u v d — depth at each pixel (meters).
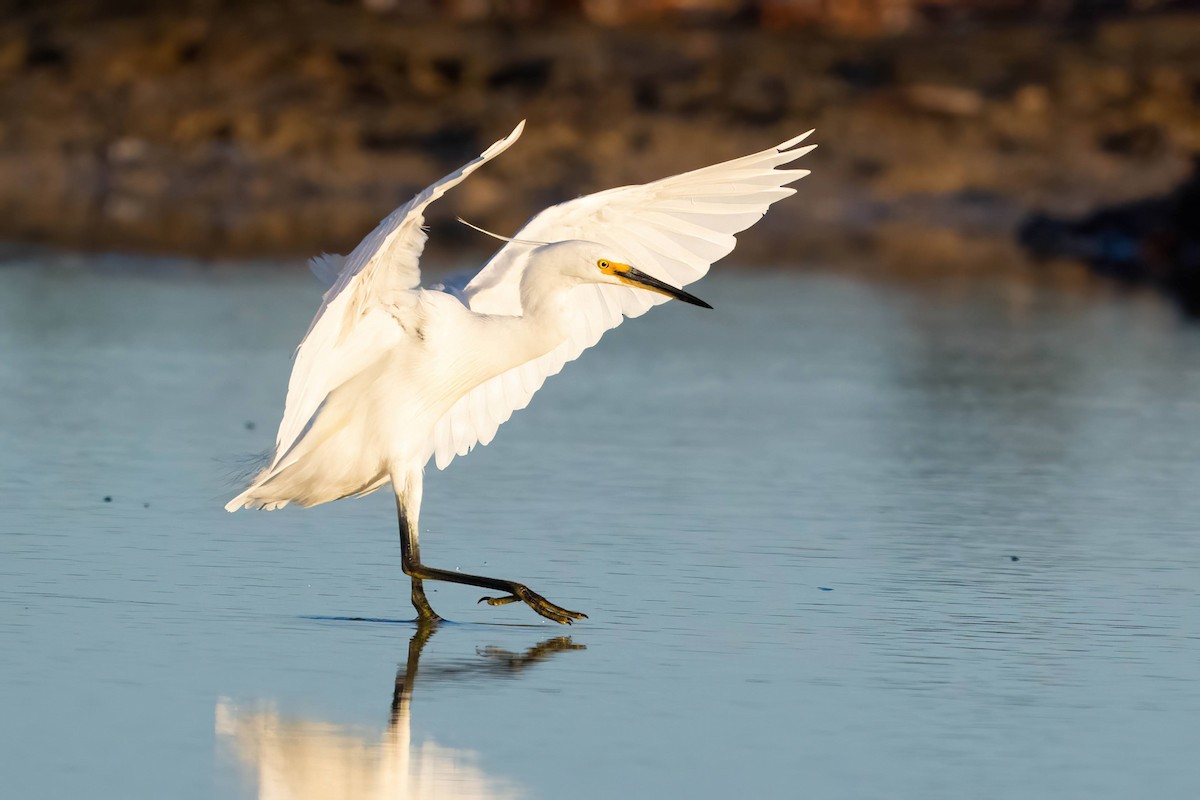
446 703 9.31
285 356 21.70
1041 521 14.08
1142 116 45.66
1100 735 8.95
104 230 34.53
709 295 29.05
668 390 20.53
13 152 42.41
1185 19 53.41
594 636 10.66
